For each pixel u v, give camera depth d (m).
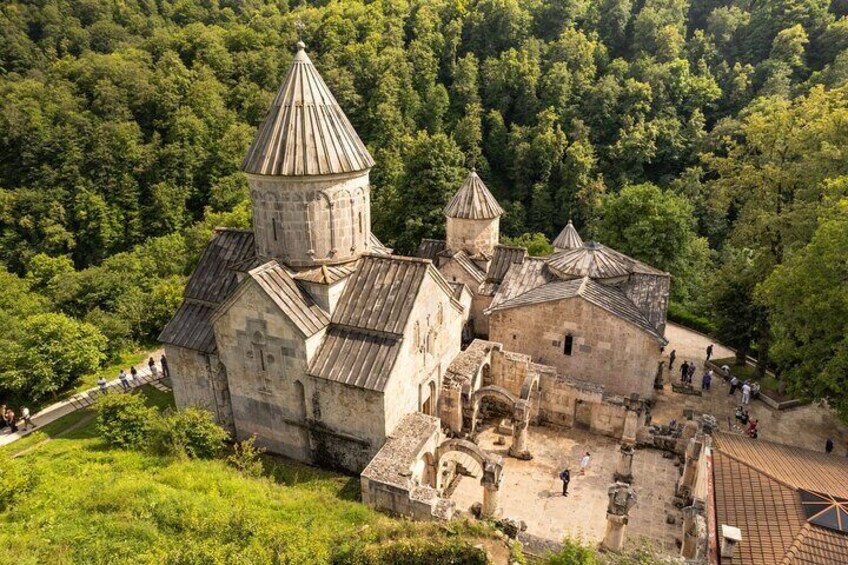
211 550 16.27
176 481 23.14
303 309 25.08
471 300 41.81
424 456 24.42
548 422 32.03
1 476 21.73
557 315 33.22
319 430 25.77
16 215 68.50
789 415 33.78
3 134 70.88
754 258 41.69
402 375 25.20
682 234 51.25
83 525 19.59
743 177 41.38
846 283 27.52
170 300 48.59
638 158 72.81
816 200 37.06
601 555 18.23
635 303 34.44
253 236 30.72
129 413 28.55
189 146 76.62
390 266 26.53
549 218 74.38
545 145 73.50
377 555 17.95
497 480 22.53
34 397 38.25
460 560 17.98
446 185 57.62
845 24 70.94
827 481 19.44
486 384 33.03
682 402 35.31
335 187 25.44
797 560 15.77
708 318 48.81
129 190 72.69
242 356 26.45
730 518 18.38
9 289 52.94
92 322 46.50
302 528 18.94
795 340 30.14
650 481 27.08
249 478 24.17
